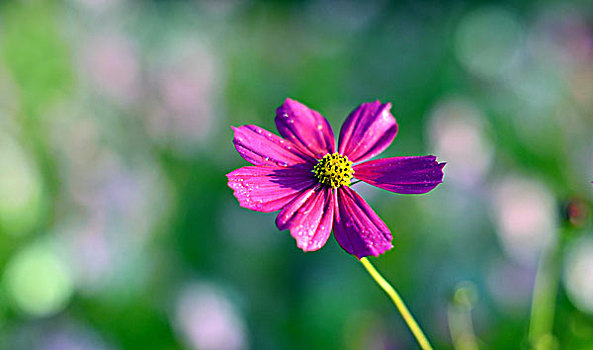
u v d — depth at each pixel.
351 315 0.74
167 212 0.87
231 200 0.88
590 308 0.65
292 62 1.21
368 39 1.30
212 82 1.06
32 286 0.76
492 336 0.69
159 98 0.98
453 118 0.86
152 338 0.75
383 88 1.15
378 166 0.49
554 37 1.17
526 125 0.97
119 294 0.78
